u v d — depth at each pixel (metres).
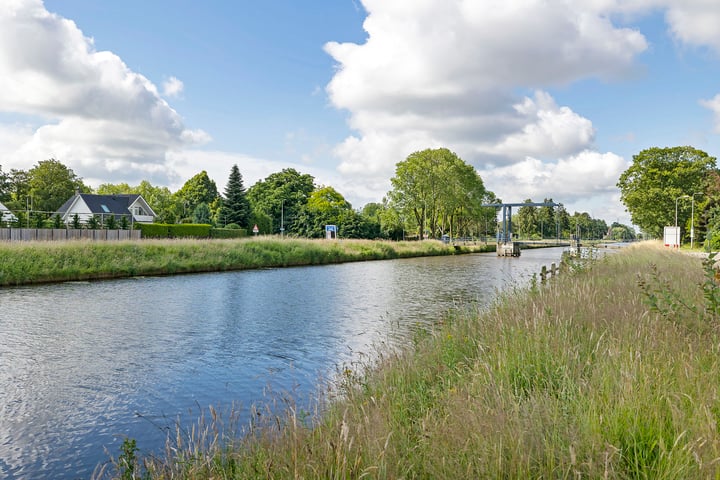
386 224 76.50
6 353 9.72
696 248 47.41
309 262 36.84
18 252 22.23
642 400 3.46
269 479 3.38
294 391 7.29
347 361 9.07
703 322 5.68
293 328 12.22
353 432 3.66
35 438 5.86
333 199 80.69
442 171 64.31
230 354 9.66
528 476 2.80
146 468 4.32
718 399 3.40
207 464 4.10
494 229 118.00
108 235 39.56
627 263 18.41
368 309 15.22
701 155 56.84
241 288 20.88
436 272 29.94
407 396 5.08
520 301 9.25
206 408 6.70
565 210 141.62
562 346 5.25
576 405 3.67
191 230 52.69
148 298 17.55
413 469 3.27
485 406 3.71
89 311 14.67
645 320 6.16
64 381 7.98
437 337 7.78
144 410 6.70
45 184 80.94
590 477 2.76
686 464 2.69
